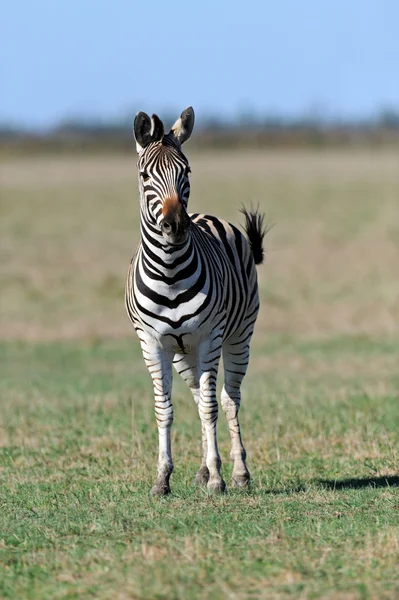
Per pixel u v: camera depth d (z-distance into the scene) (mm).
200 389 19656
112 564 15156
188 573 14578
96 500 19500
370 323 49469
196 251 18984
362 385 33844
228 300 20250
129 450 24422
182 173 18609
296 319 50969
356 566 14703
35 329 49438
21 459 24188
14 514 18750
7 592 14445
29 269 66938
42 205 110125
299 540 16078
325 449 24203
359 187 124312
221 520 17391
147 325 19219
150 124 19266
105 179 144375
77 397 32656
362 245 75688
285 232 83062
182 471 22125
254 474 21906
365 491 19500
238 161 188875
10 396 33469
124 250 76688
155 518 17734
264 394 32031
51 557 15852
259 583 14148
